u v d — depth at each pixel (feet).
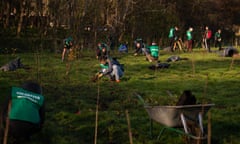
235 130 30.17
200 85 50.21
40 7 117.50
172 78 56.39
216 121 31.89
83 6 93.40
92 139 27.61
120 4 142.72
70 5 90.79
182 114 24.32
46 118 32.71
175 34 109.81
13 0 137.90
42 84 47.75
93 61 77.36
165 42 144.87
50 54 90.22
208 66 71.05
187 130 24.29
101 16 124.67
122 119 32.30
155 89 47.14
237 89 47.47
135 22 151.33
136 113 34.65
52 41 100.63
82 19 91.35
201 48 125.18
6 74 55.67
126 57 90.43
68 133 28.86
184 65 72.13
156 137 27.94
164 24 157.99
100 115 33.40
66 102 38.47
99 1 115.14
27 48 101.30
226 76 58.59
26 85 25.11
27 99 24.00
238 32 214.69
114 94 43.24
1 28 124.67
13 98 24.00
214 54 96.43
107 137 27.91
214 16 196.75
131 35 145.48
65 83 49.88
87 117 32.89
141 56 93.25
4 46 101.55
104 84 50.60
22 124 23.04
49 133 28.19
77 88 46.78
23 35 114.83
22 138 25.88
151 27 154.71
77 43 80.28
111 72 52.65
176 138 27.43
